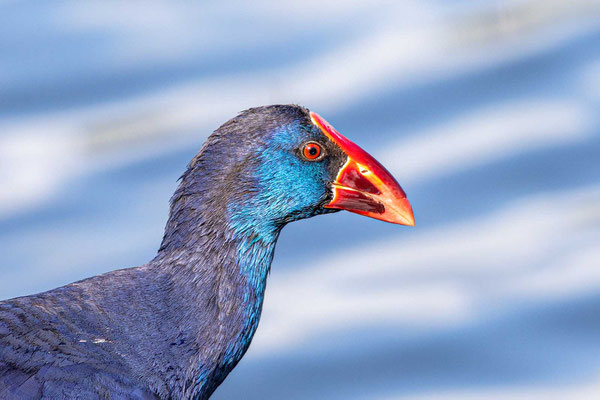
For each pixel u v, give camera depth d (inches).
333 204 468.1
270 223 459.2
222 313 445.7
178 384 430.3
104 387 402.9
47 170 852.0
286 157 456.4
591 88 895.7
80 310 423.8
